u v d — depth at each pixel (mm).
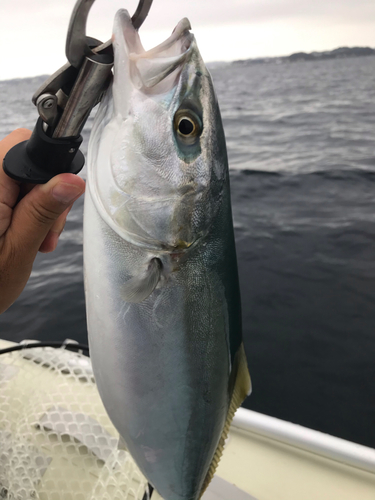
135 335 208
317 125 2725
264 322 846
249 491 330
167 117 206
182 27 212
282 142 2324
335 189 1502
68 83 188
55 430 329
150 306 207
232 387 244
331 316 847
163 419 219
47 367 402
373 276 964
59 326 837
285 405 657
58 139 195
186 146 209
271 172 1740
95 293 212
